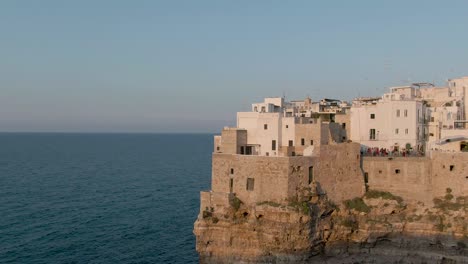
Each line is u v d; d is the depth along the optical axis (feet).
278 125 279.08
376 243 257.34
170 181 601.21
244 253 248.52
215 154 262.67
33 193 486.79
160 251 296.30
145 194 494.59
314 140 269.85
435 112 326.65
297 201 240.12
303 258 239.09
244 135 284.61
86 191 509.35
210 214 257.75
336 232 254.06
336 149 258.57
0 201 436.35
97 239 317.22
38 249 292.20
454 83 379.14
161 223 363.76
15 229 335.47
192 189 532.73
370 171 270.67
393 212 259.19
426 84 392.27
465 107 352.08
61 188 526.98
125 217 381.81
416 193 261.85
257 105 331.16
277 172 241.14
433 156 259.39
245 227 248.11
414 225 253.65
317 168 250.16
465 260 239.91
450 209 249.14
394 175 266.77
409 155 283.79
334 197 257.14
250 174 249.96
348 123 313.73
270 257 240.73
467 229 241.55
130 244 308.60
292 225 234.79
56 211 398.42
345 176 262.06
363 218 258.57
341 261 253.24
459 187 252.21
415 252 251.19
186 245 309.22
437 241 248.32
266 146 281.74
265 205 240.53
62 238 316.81
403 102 302.25
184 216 388.37
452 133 301.02
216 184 262.06
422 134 311.88
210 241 257.14
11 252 284.82
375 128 306.96
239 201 252.62
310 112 338.75
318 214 245.65
